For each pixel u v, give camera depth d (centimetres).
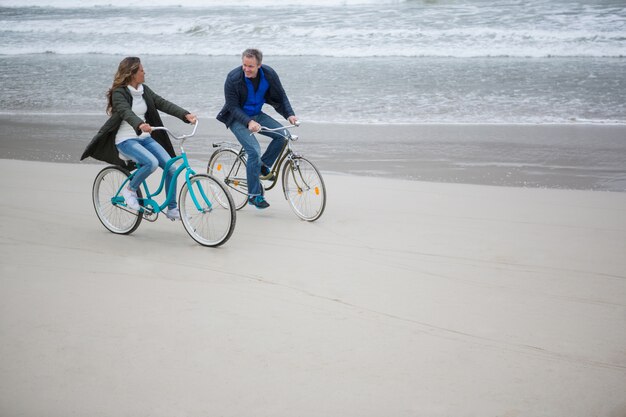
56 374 614
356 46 3269
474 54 3059
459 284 852
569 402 573
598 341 688
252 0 4666
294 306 776
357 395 582
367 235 1065
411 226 1112
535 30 3266
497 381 607
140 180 1005
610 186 1358
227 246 1012
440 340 689
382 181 1421
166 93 2438
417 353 659
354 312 760
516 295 815
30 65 3212
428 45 3216
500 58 2989
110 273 884
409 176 1462
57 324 721
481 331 711
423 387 596
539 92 2325
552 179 1417
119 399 574
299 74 2758
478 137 1805
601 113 2025
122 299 793
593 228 1092
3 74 2972
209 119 2091
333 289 831
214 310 762
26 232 1068
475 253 974
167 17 4306
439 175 1465
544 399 577
